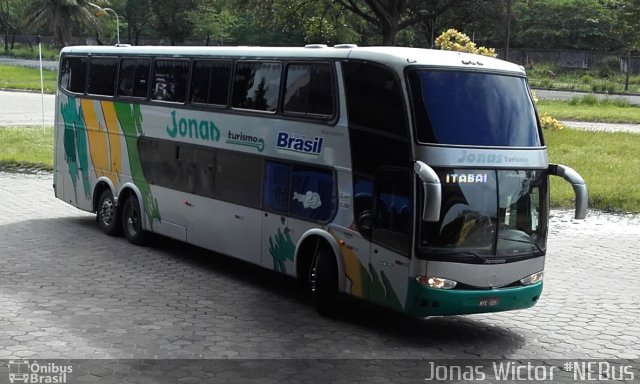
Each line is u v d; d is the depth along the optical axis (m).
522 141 9.46
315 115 10.23
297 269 10.43
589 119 37.97
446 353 8.84
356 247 9.52
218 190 11.87
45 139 28.97
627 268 13.41
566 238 15.80
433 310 8.80
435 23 61.19
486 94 9.38
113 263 12.52
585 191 9.35
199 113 12.23
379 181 9.23
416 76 9.05
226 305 10.38
